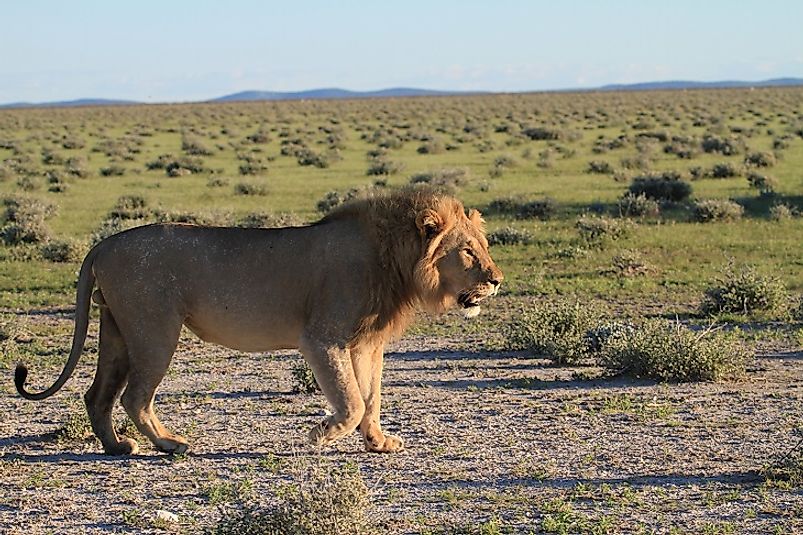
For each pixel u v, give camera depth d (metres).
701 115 112.75
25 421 13.23
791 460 10.10
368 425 11.16
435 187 11.24
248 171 58.81
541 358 17.50
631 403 13.53
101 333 11.22
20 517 9.12
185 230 11.02
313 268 10.70
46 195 49.06
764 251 29.30
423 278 10.80
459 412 13.29
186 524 8.80
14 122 130.00
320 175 56.88
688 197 41.91
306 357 10.62
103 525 8.86
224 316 10.86
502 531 8.55
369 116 130.25
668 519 8.80
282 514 8.01
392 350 18.50
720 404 13.50
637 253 28.03
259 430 12.42
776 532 8.40
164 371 10.97
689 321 20.70
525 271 27.11
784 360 16.70
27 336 20.31
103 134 100.56
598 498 9.42
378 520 8.77
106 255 10.98
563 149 69.94
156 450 11.49
